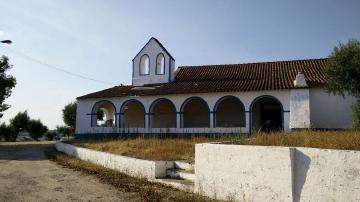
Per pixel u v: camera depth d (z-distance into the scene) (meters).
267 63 31.00
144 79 31.50
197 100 28.41
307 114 23.31
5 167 16.59
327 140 9.20
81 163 17.47
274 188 7.73
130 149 17.14
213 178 9.35
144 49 31.80
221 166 9.12
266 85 25.27
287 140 10.27
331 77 20.67
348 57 19.97
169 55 30.77
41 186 11.45
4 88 35.41
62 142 26.62
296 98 23.80
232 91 25.47
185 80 30.61
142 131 28.34
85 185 11.52
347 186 6.55
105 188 10.98
